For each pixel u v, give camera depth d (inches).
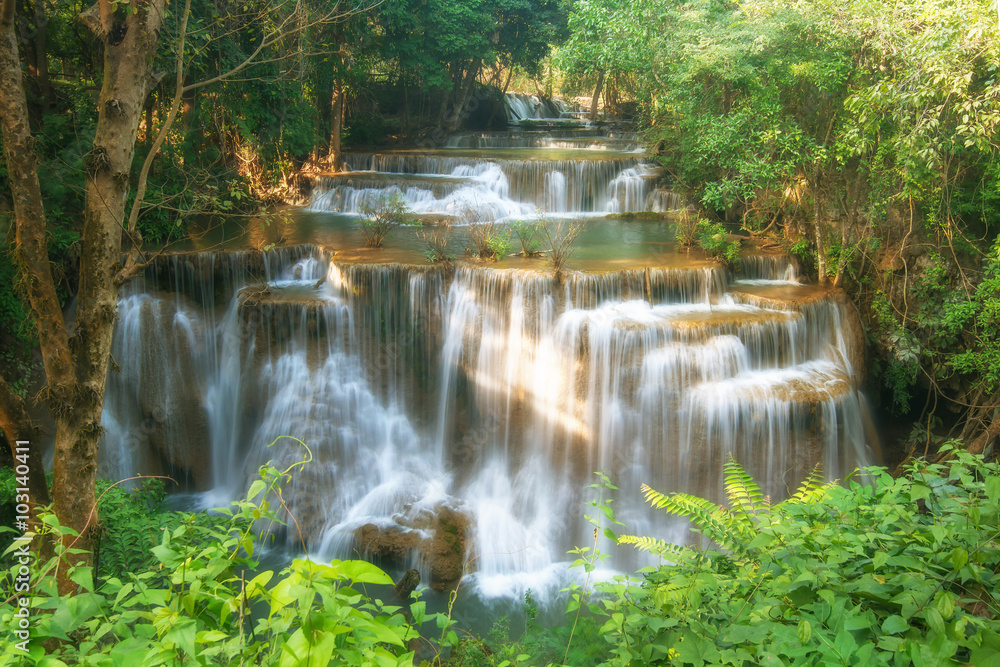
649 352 479.5
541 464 509.0
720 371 482.3
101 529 242.8
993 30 420.2
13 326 487.8
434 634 382.9
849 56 540.7
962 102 457.7
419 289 534.3
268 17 645.3
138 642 89.8
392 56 1063.6
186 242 626.8
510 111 1541.6
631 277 527.8
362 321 536.7
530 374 511.5
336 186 842.2
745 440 462.9
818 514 151.0
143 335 526.0
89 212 253.0
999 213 536.4
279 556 462.6
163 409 530.9
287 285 578.6
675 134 782.5
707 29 654.5
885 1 514.0
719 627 125.2
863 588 120.7
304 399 521.0
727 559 161.5
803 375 498.3
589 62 795.4
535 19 1201.4
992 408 508.7
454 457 534.9
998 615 117.0
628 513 480.1
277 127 810.2
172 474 536.4
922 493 143.8
